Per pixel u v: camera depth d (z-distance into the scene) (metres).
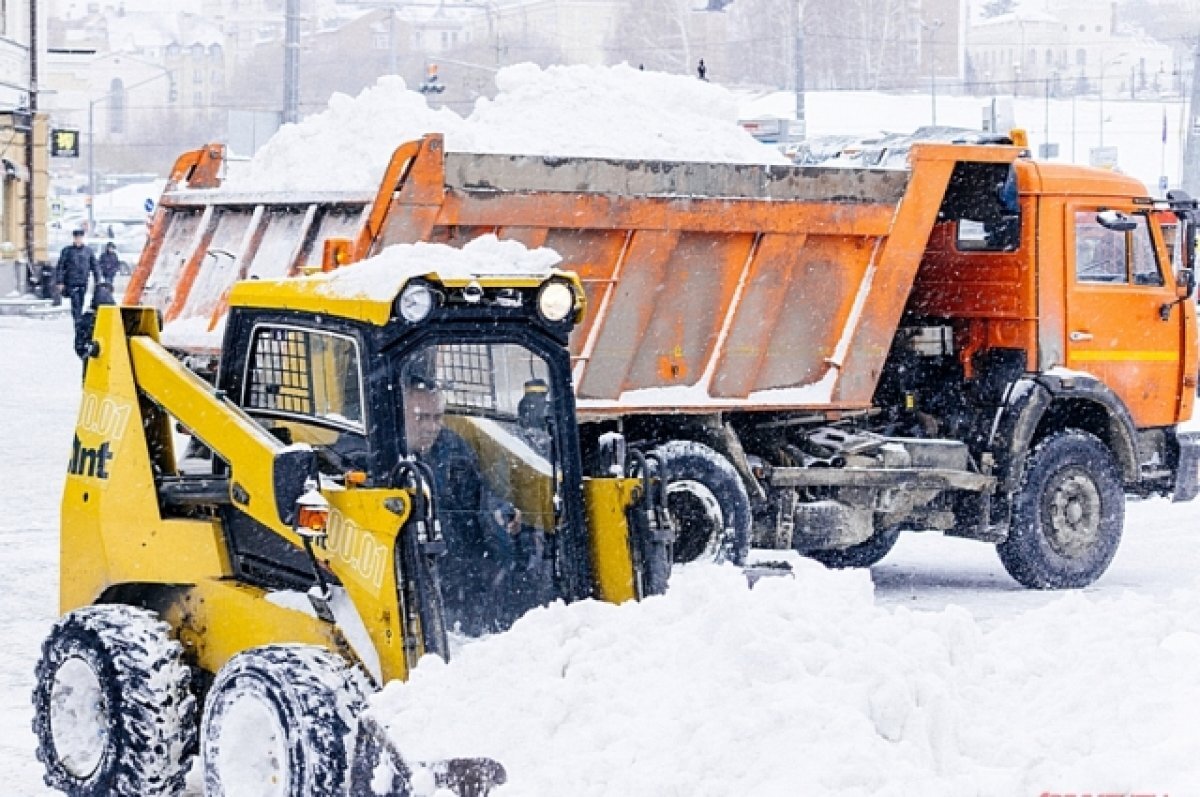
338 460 10.20
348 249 15.03
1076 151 105.38
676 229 16.48
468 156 15.38
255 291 10.73
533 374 10.53
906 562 21.11
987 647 8.77
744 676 7.98
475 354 10.39
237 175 17.47
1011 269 18.94
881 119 86.44
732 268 17.00
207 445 10.28
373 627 9.26
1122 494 19.33
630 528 10.52
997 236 19.17
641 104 17.30
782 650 7.97
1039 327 18.86
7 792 10.72
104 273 49.69
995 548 21.22
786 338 17.52
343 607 9.43
